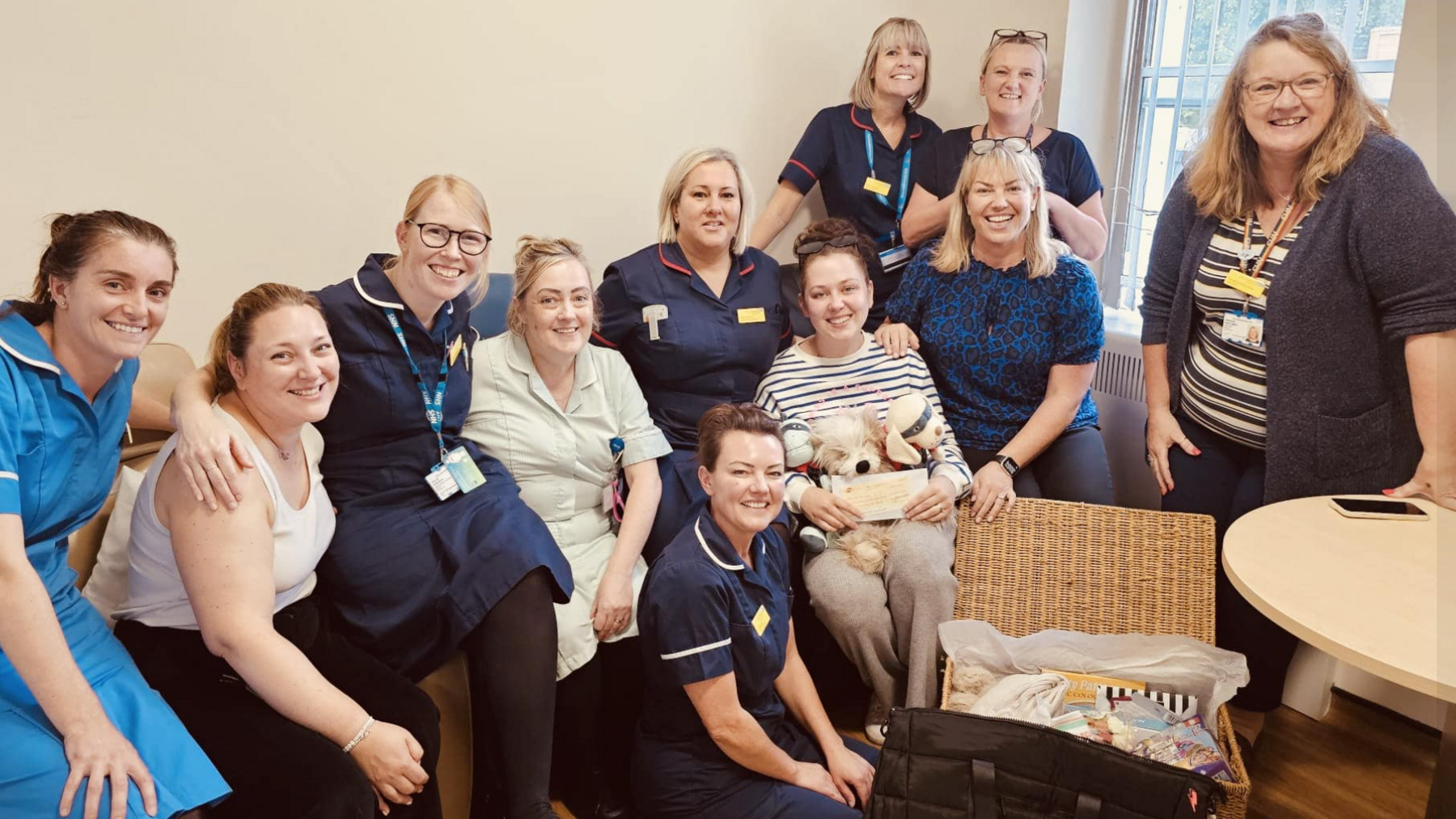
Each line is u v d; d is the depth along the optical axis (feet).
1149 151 11.42
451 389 6.76
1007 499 7.83
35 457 4.81
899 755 5.62
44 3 7.48
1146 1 11.18
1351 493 7.26
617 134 9.80
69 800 4.34
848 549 7.44
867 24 10.71
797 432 7.72
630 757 6.65
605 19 9.45
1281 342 7.16
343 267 8.92
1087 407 8.92
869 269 8.57
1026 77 9.73
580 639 6.62
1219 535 7.97
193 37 7.96
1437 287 6.57
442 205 6.22
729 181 8.08
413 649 6.24
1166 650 6.88
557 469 7.15
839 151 10.24
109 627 5.61
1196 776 5.39
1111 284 12.05
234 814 4.84
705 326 8.17
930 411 7.71
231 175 8.32
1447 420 6.66
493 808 6.59
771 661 6.39
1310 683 8.13
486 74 9.05
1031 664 6.95
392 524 6.45
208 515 5.11
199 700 5.30
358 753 5.20
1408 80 7.69
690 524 6.53
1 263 7.72
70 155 7.78
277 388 5.34
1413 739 7.90
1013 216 8.04
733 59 10.16
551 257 6.82
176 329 8.40
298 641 5.88
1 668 4.66
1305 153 7.04
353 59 8.52
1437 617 4.98
